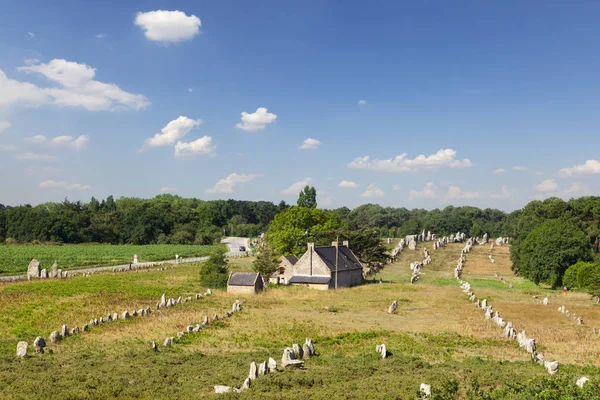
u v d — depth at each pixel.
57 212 198.00
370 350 39.72
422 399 23.33
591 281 79.06
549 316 60.72
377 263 112.56
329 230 110.69
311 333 46.88
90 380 27.98
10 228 185.88
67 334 43.62
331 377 29.38
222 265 91.56
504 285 103.31
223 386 26.30
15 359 33.69
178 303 65.81
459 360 36.69
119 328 47.09
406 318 57.06
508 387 23.86
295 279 91.44
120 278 93.69
